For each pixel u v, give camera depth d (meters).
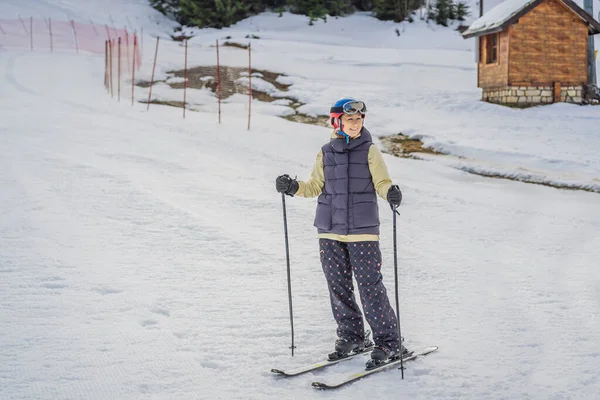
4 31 35.31
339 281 4.19
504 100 22.12
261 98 23.08
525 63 21.98
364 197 4.05
